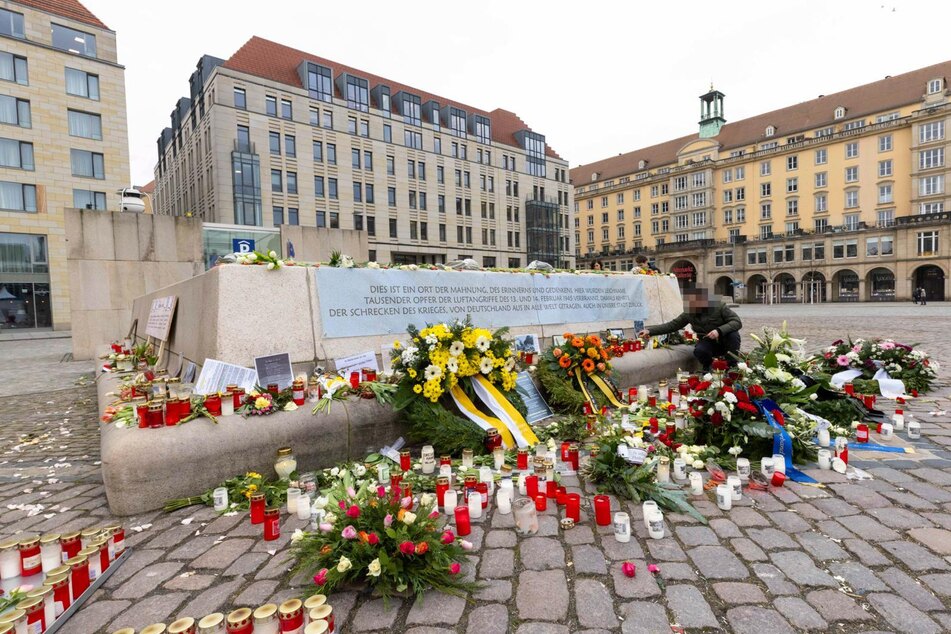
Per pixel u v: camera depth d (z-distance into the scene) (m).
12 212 32.22
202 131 41.47
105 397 5.24
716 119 74.69
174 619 2.11
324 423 3.83
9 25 32.19
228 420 3.55
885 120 57.72
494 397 4.57
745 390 3.96
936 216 52.62
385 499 2.52
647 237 80.44
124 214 13.08
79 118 34.84
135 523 3.04
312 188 43.34
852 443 4.22
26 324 32.91
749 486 3.37
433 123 52.75
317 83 43.78
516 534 2.77
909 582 2.22
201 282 5.20
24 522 3.16
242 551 2.66
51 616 2.07
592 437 4.56
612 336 7.02
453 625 2.02
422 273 5.95
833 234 60.25
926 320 21.41
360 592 2.27
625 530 2.63
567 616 2.04
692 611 2.05
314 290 5.06
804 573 2.31
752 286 68.69
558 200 66.75
